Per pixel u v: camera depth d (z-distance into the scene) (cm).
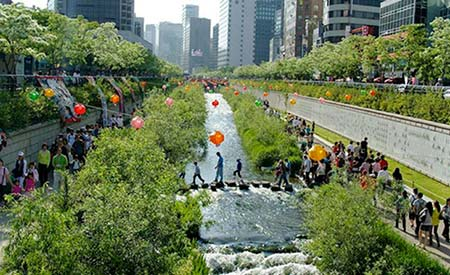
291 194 3105
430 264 1575
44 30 3581
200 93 8194
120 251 1019
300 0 14700
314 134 5294
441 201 2548
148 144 1756
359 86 5259
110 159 1513
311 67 8350
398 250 1639
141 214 1083
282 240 2288
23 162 2073
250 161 4228
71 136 2762
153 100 4134
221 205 2848
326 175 3108
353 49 6531
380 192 2252
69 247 950
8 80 2925
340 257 1639
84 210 1146
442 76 4262
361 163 3080
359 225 1650
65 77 3522
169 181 1380
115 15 14538
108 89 4788
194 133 3647
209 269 1692
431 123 3089
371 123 4206
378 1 11081
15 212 979
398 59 5028
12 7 3062
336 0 11075
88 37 5603
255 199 2994
